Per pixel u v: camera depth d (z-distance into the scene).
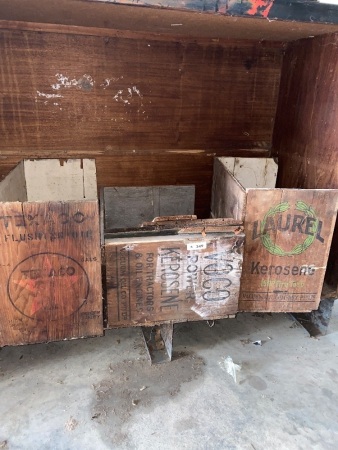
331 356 1.54
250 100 2.02
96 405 1.28
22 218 1.13
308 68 1.71
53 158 1.88
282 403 1.30
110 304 1.32
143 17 1.27
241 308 1.50
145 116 1.92
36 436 1.16
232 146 2.09
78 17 1.37
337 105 1.49
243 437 1.17
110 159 1.96
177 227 1.32
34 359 1.48
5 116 1.76
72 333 1.34
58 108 1.81
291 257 1.42
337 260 1.58
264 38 1.77
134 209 2.05
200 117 1.99
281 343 1.61
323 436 1.18
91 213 1.17
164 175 2.06
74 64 1.75
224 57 1.90
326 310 1.65
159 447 1.14
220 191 1.84
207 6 1.08
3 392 1.32
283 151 1.99
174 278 1.33
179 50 1.83
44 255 1.20
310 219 1.35
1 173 1.85
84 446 1.13
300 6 1.15
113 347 1.57
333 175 1.54
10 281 1.21
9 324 1.27
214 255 1.33
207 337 1.64
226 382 1.39
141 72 1.83
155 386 1.37
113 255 1.25
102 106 1.85
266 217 1.35
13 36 1.64
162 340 1.58
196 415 1.25
